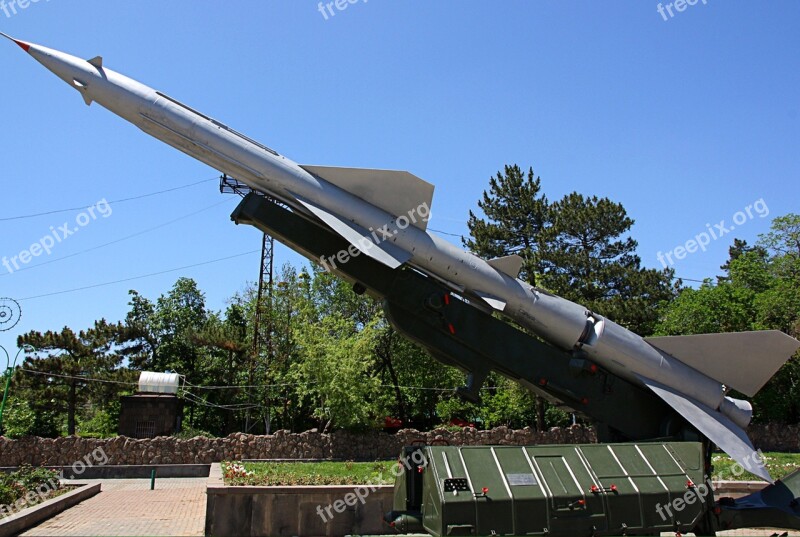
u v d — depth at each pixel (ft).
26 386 84.64
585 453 23.27
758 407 87.25
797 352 82.43
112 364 89.56
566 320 29.91
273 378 90.79
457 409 102.42
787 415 89.20
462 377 104.32
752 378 30.27
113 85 32.53
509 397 91.25
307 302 94.17
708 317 89.71
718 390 30.30
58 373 83.87
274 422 103.09
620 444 24.06
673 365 29.94
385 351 106.93
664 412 29.63
